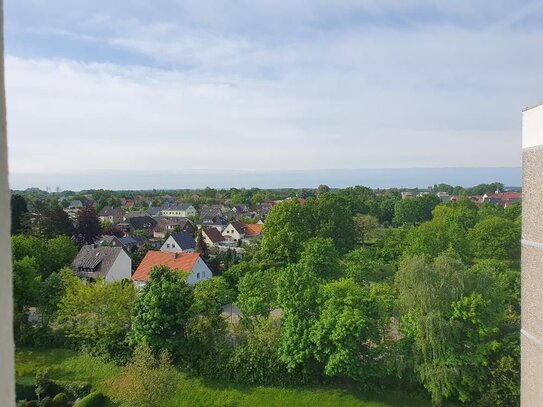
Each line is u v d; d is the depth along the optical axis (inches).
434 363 834.2
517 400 808.3
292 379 933.2
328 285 972.6
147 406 827.4
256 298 1059.9
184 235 2529.5
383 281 1414.9
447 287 874.8
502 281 1080.8
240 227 3329.2
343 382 927.7
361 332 876.0
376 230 2768.2
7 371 70.6
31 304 1232.2
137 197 7440.9
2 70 72.0
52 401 870.4
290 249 1811.0
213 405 894.4
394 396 882.1
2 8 72.4
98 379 978.7
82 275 1706.4
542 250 258.8
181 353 987.3
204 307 1044.5
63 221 2311.8
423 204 3666.3
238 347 987.3
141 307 999.6
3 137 71.0
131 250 2380.7
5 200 70.8
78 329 1064.8
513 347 845.2
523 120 280.1
